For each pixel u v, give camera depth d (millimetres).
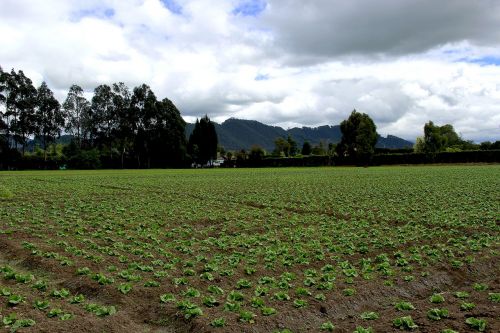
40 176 62344
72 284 11602
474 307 9406
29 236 17344
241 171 84750
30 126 114812
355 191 36094
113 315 9430
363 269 12680
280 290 10953
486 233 17531
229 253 15188
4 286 11305
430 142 110625
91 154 112062
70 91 131625
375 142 116688
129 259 13883
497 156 89812
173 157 126750
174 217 22781
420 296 11188
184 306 9680
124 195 34312
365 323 8953
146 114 125000
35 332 8328
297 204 28656
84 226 19688
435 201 28047
